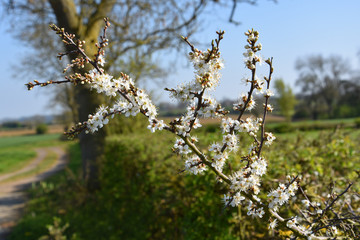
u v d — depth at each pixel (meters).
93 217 7.04
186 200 4.02
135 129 9.49
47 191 10.23
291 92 39.19
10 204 9.83
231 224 3.39
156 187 4.93
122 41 9.38
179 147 1.77
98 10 9.02
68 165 18.77
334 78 44.12
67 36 1.72
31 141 53.66
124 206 6.35
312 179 3.45
